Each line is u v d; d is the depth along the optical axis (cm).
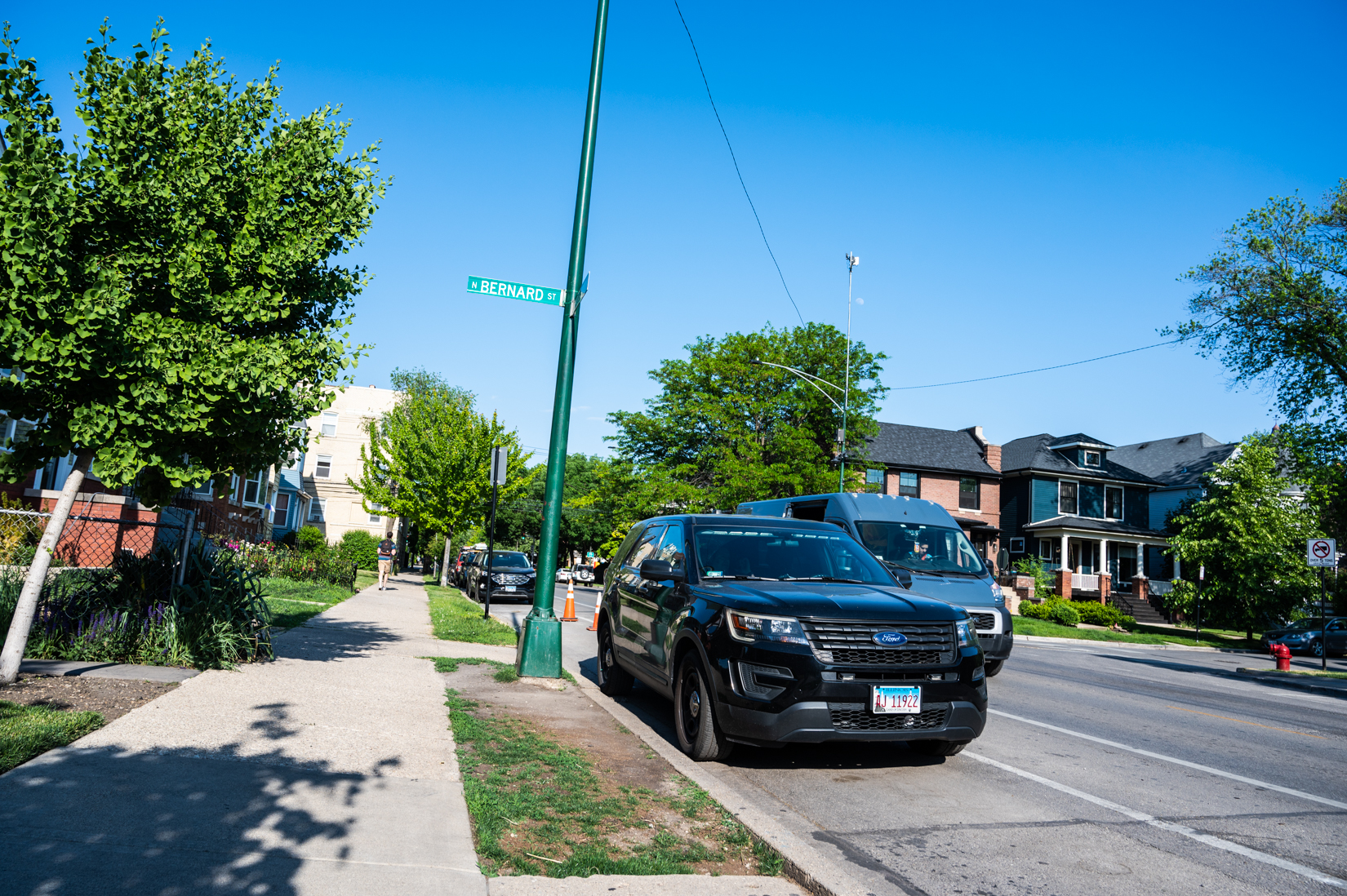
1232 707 1151
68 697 583
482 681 827
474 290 885
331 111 711
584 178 916
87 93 597
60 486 1759
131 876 326
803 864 393
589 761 561
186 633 745
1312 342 2714
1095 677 1441
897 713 554
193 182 604
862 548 750
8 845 342
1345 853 480
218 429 648
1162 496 4803
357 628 1195
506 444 2898
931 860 434
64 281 530
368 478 2906
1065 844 472
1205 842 487
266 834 380
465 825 414
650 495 3372
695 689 615
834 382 3416
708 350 3594
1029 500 4456
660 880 373
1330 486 2909
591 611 2305
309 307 716
